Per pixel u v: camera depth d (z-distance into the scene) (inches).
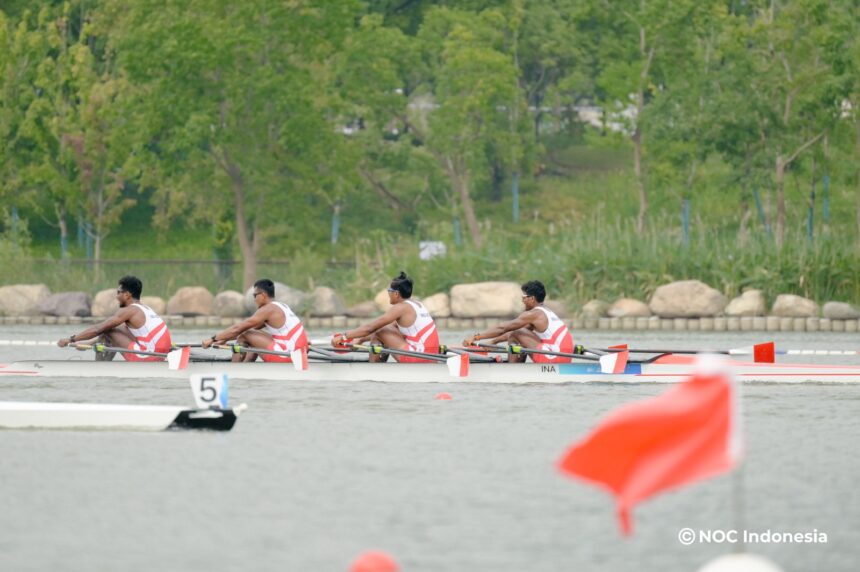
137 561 1518.2
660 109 7327.8
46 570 1485.0
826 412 2691.9
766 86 7032.5
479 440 2316.7
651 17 7381.9
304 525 1681.8
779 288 5979.3
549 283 6235.2
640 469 1248.2
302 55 7741.1
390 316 3179.1
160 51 6835.6
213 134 7007.9
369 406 2763.3
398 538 1620.3
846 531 1665.8
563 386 3125.0
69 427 2409.0
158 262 7288.4
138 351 3218.5
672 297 5846.5
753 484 1939.0
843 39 6820.9
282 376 3213.6
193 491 1875.0
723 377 1228.5
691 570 1496.1
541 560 1528.1
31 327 5964.6
